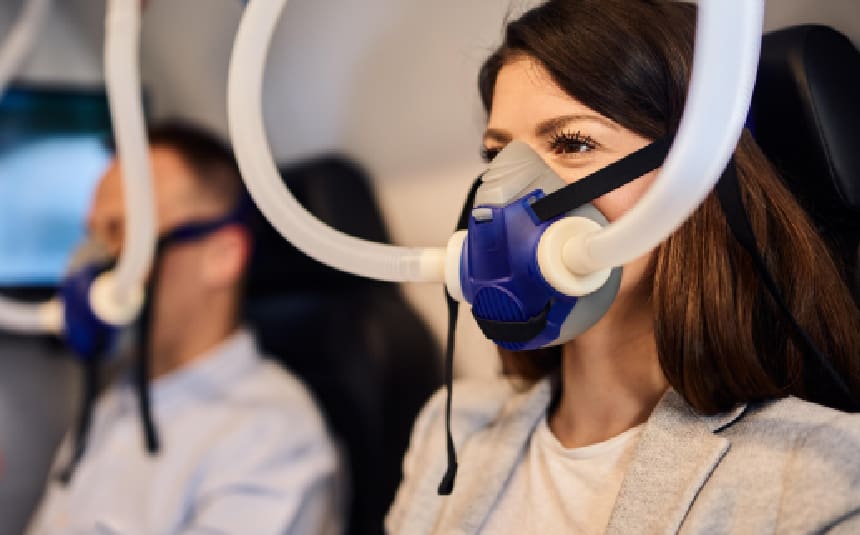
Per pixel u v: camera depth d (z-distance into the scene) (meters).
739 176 0.79
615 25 0.78
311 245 0.83
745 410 0.78
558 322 0.71
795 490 0.69
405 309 1.75
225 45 2.08
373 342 1.74
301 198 1.80
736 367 0.77
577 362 0.89
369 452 1.72
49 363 2.39
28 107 2.39
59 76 2.52
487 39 1.29
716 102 0.56
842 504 0.67
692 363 0.78
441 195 1.56
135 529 1.54
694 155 0.57
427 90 1.52
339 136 1.83
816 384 0.82
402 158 1.65
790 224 0.80
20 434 2.33
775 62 0.88
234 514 1.51
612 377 0.87
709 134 0.57
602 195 0.75
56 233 2.41
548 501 0.87
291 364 1.92
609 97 0.77
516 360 1.02
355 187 1.78
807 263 0.79
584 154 0.80
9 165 2.39
